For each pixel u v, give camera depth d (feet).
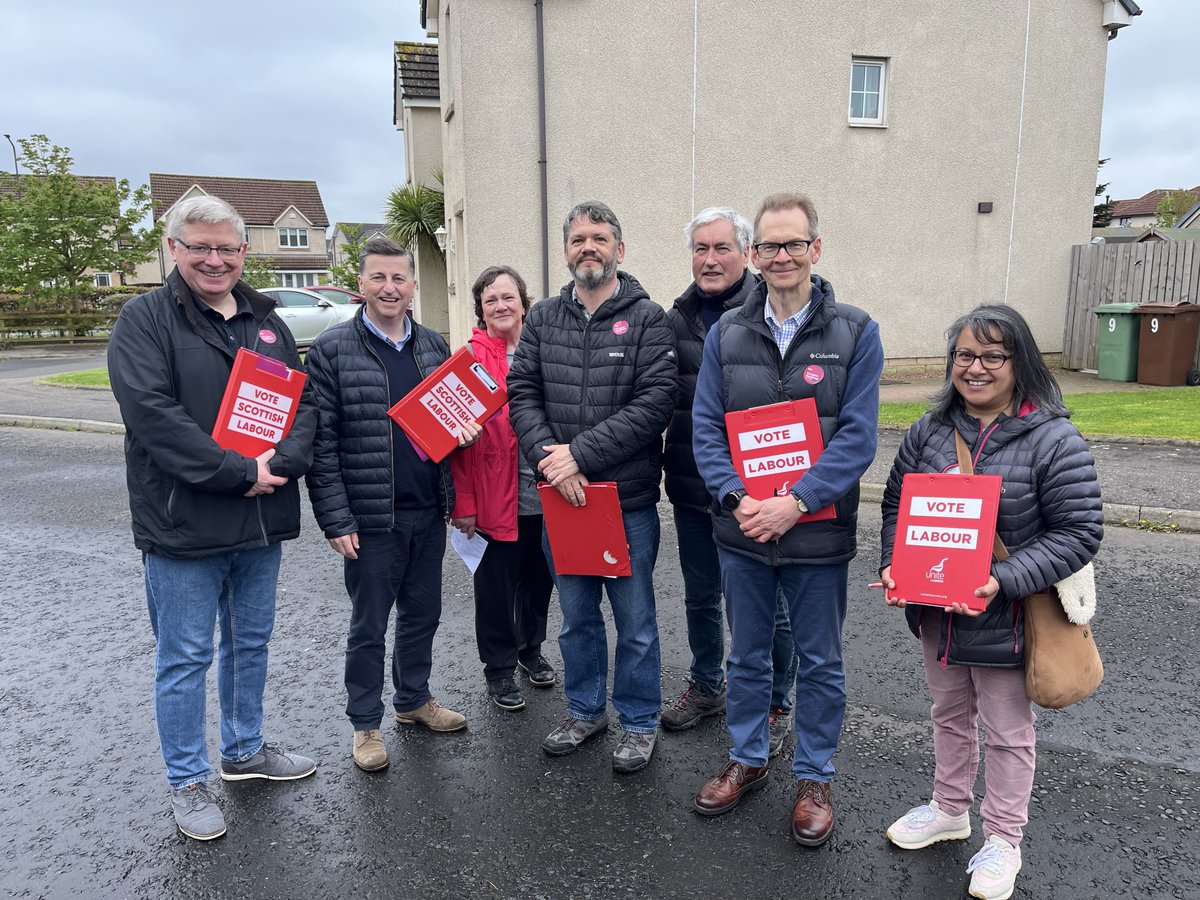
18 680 13.12
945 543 7.88
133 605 16.29
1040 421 7.82
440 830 9.32
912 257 43.68
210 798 9.67
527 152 38.32
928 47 41.96
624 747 10.60
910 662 13.19
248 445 9.18
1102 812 9.30
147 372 8.70
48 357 73.00
